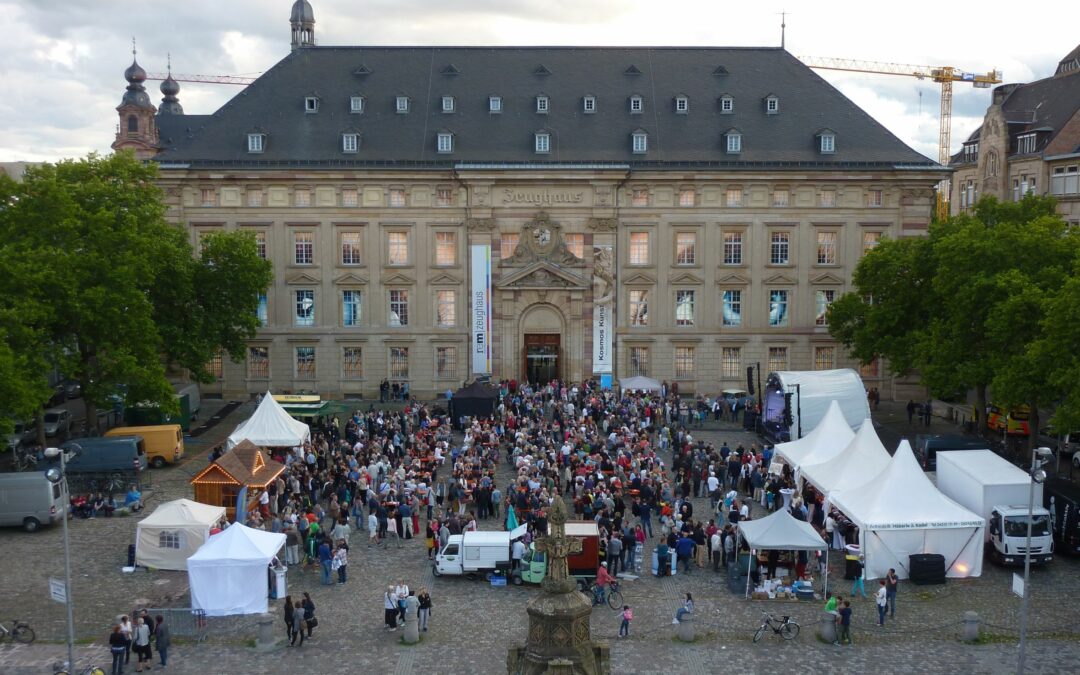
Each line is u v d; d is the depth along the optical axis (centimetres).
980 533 4159
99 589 3997
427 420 6644
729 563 4153
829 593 3972
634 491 5041
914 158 8144
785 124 8312
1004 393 5209
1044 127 9400
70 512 4978
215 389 8331
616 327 8325
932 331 6216
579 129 8238
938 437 5981
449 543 4159
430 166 8006
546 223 8156
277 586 3931
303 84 8419
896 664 3316
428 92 8406
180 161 8000
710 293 8281
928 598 3941
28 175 6112
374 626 3656
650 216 8194
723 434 6950
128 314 5884
